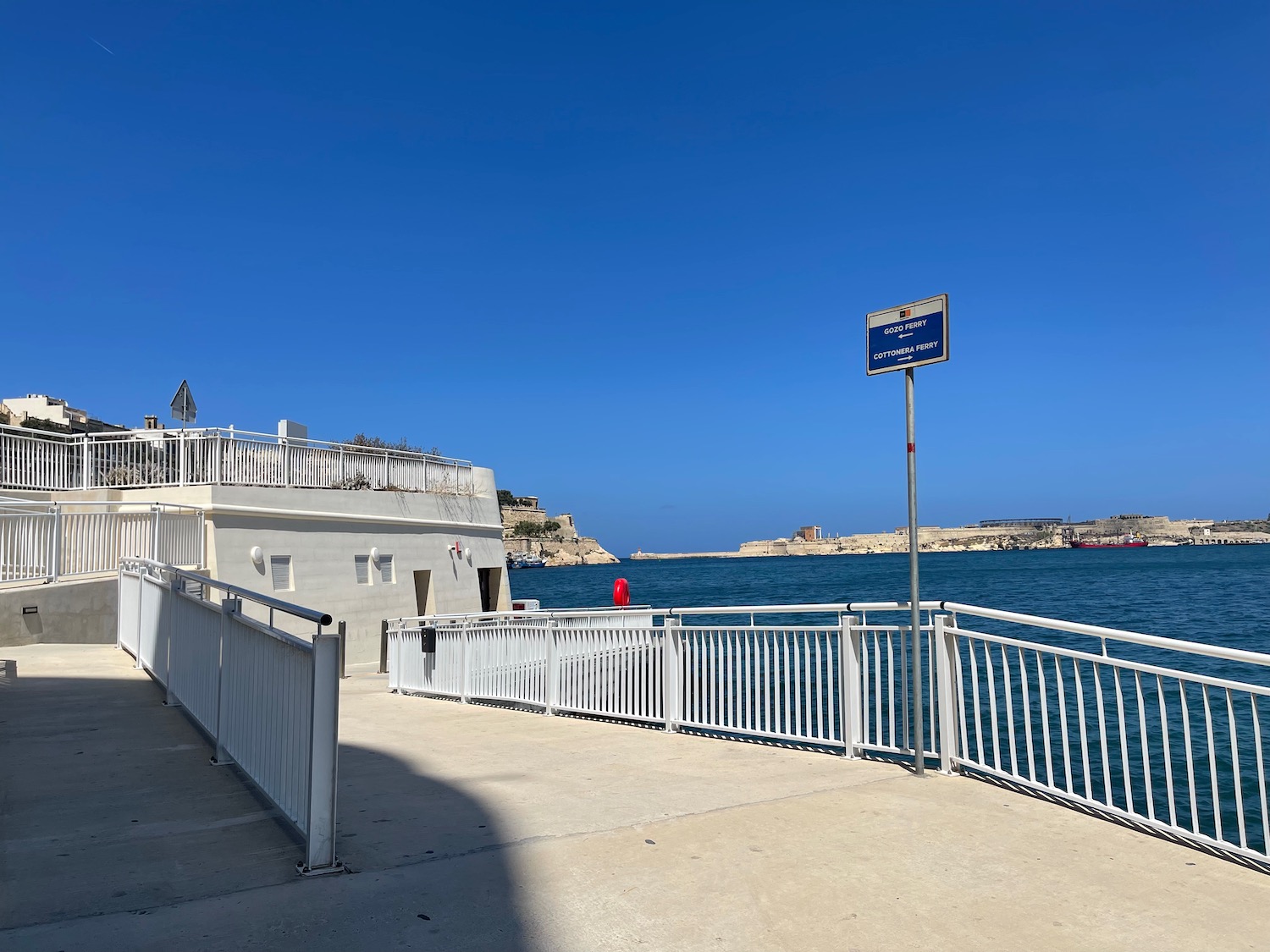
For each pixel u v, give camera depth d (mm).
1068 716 14789
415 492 23625
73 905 4098
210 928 3846
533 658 11438
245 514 18719
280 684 5348
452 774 7211
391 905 4133
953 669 6793
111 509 18375
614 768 7348
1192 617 39594
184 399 20156
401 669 14492
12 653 13172
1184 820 9594
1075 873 4531
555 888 4359
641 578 132375
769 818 5512
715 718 8812
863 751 7426
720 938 3793
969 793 6066
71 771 6688
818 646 7711
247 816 5566
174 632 9320
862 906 4121
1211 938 3779
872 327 7125
